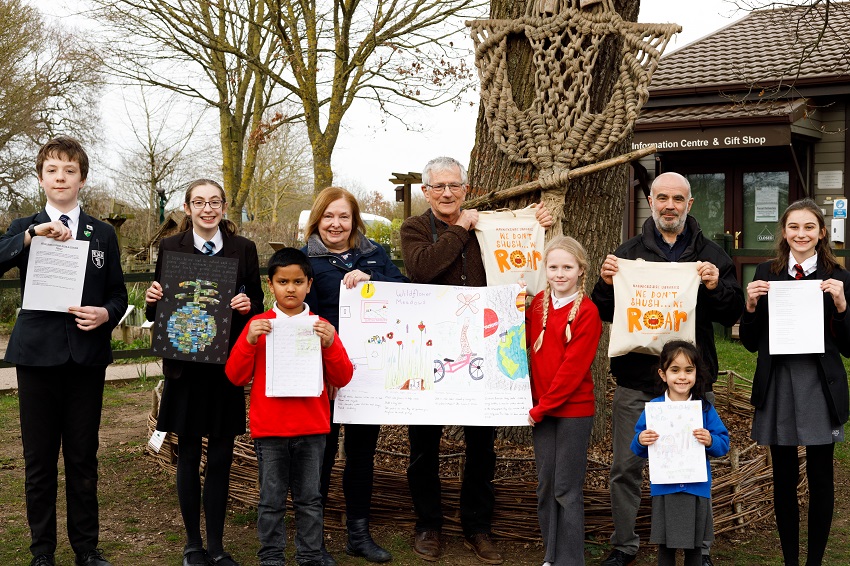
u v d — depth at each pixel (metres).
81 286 4.07
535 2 5.37
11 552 4.53
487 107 5.46
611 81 5.54
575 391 4.20
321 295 4.57
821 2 8.21
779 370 4.26
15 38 23.50
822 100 13.05
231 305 4.29
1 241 4.04
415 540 4.66
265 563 4.13
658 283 4.25
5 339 13.23
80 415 4.21
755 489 5.12
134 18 16.84
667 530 3.95
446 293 4.52
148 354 10.49
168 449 6.02
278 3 14.78
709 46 15.12
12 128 24.14
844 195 13.00
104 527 4.99
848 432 7.32
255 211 34.16
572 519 4.16
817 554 4.24
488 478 4.67
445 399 4.45
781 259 4.35
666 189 4.34
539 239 4.66
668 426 3.92
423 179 4.68
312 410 4.18
